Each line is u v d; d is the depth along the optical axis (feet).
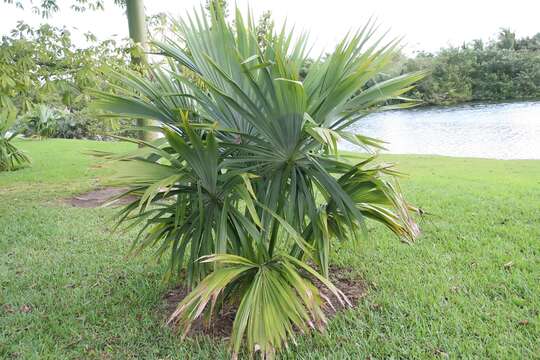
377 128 73.46
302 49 7.88
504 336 7.39
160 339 8.06
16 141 47.50
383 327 7.98
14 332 8.46
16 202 19.77
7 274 11.41
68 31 15.29
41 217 16.97
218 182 7.54
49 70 14.87
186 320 6.59
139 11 18.37
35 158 33.88
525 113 84.69
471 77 116.06
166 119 7.79
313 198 7.73
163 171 7.12
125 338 8.10
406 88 7.04
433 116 89.35
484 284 9.48
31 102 15.70
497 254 11.17
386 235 13.32
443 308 8.50
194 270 7.54
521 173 25.35
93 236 14.53
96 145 43.34
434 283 9.65
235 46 7.13
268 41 7.06
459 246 11.95
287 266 6.88
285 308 6.28
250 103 6.40
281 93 6.07
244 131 7.59
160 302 9.64
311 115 6.70
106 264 12.00
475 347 7.14
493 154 44.27
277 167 7.60
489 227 13.44
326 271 7.41
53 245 13.73
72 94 14.92
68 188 22.80
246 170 7.38
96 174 26.45
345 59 6.63
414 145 53.93
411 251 11.83
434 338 7.48
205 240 7.53
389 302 8.90
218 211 7.63
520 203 16.08
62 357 7.55
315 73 7.37
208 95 8.09
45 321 8.90
